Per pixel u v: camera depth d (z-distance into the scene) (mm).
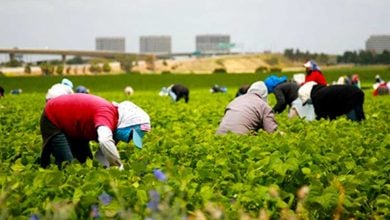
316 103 16516
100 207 5809
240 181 7547
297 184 7461
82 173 7637
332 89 16281
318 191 6598
